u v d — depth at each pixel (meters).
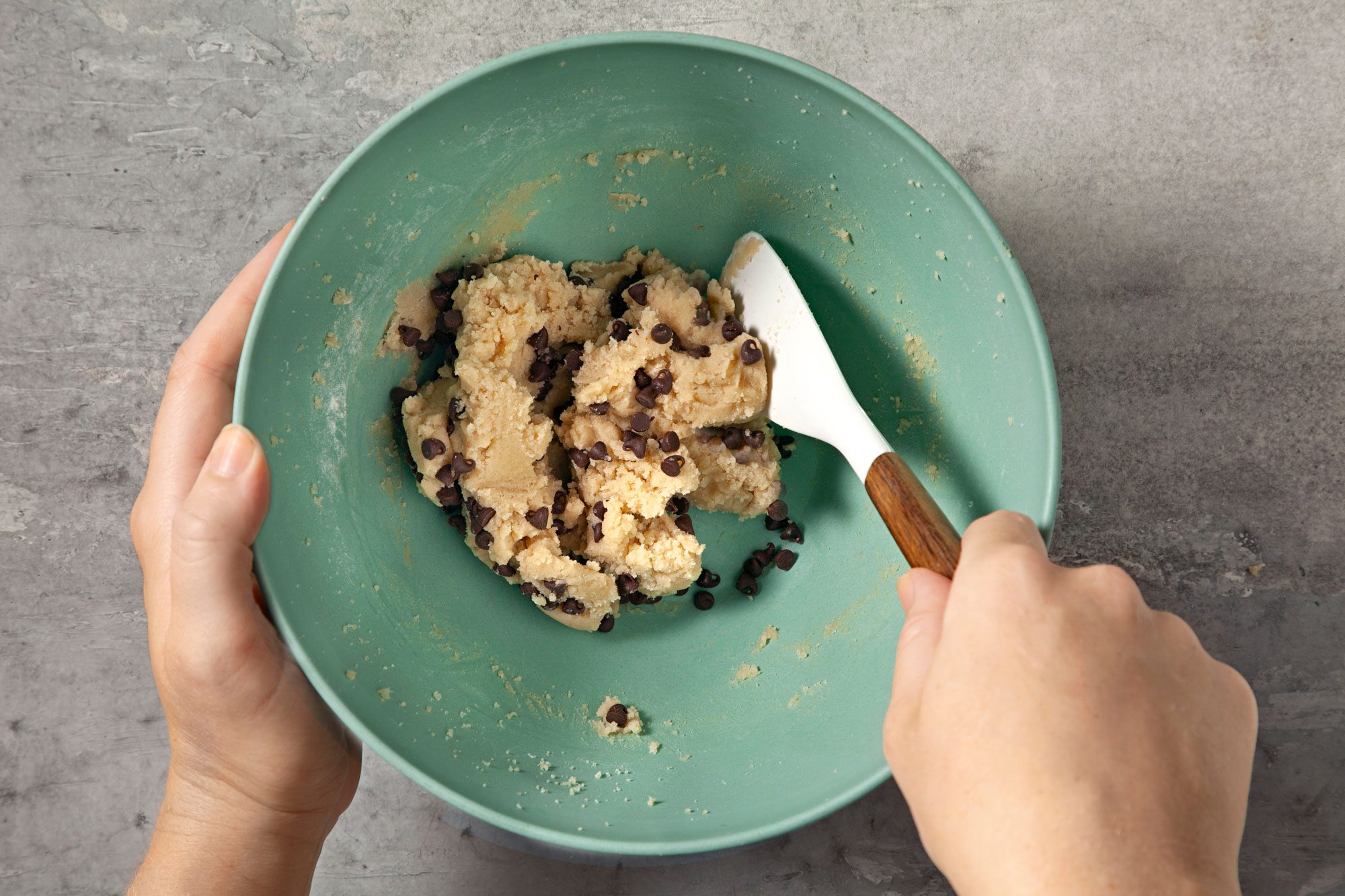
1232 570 0.57
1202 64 0.56
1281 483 0.56
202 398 0.49
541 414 0.52
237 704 0.46
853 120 0.47
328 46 0.55
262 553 0.45
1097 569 0.38
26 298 0.56
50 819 0.56
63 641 0.57
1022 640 0.37
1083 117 0.56
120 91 0.55
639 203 0.52
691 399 0.51
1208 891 0.35
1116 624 0.37
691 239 0.53
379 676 0.48
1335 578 0.56
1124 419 0.56
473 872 0.56
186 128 0.55
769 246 0.51
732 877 0.56
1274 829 0.56
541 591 0.51
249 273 0.50
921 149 0.46
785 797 0.48
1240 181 0.56
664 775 0.51
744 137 0.49
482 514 0.50
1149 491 0.56
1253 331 0.56
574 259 0.53
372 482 0.50
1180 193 0.56
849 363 0.53
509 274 0.51
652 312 0.51
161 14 0.55
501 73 0.45
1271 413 0.56
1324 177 0.56
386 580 0.50
